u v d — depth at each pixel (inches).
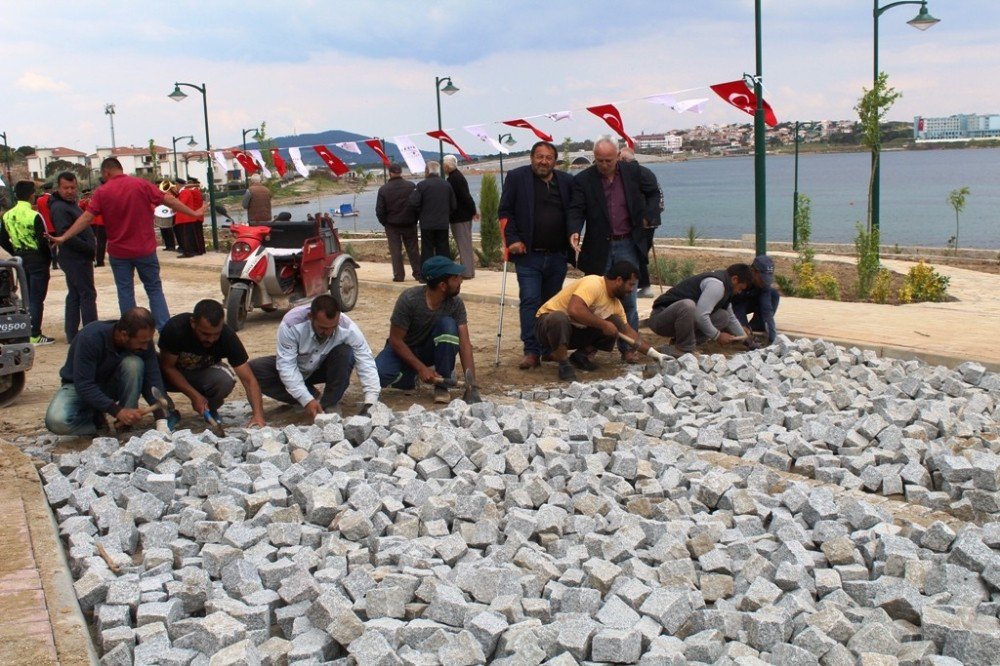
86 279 419.2
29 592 167.6
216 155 668.7
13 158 4008.4
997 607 159.6
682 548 181.6
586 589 162.9
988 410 283.7
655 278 627.2
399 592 163.9
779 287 584.4
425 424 261.6
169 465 229.0
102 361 266.4
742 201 2797.7
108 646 155.9
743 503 202.4
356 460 230.1
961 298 558.9
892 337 376.5
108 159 384.2
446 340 305.0
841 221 1803.6
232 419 298.0
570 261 368.5
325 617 158.9
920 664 143.8
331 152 569.3
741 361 330.0
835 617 153.5
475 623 151.6
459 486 213.0
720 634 155.6
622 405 284.5
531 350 354.3
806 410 282.5
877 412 274.1
